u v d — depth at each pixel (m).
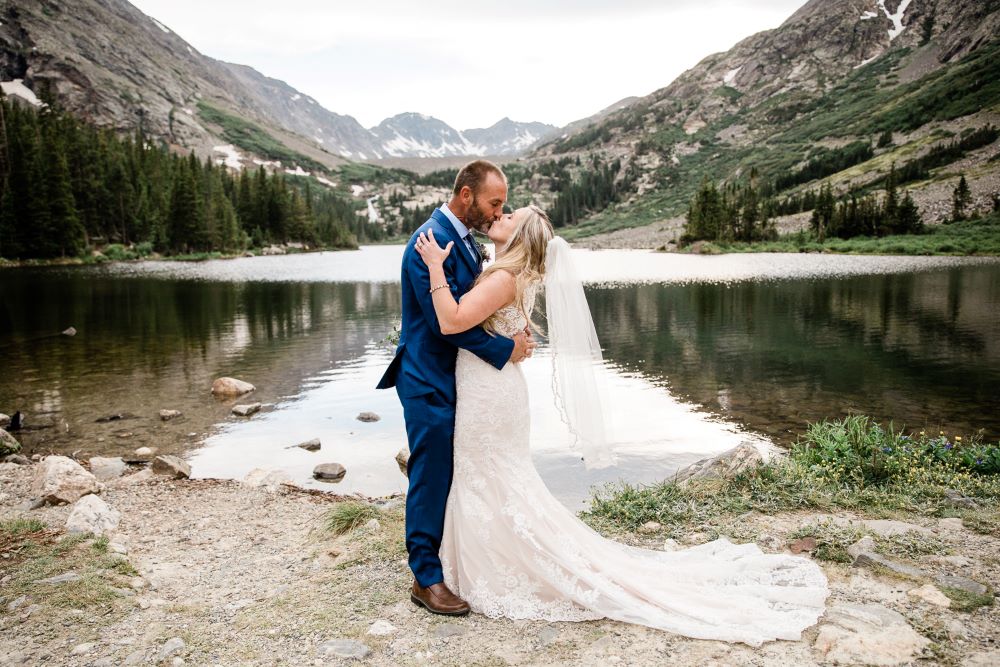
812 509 4.75
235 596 3.78
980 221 85.44
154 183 103.81
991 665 2.60
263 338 20.38
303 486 7.55
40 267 63.84
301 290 39.31
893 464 5.59
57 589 3.70
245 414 11.18
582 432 3.71
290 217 125.38
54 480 6.62
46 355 17.20
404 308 3.42
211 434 9.97
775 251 89.62
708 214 102.00
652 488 5.39
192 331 21.78
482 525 3.27
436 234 3.23
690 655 2.77
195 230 94.06
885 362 15.21
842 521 4.46
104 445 9.43
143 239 92.38
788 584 3.37
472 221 3.34
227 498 6.62
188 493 6.84
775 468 5.55
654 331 20.89
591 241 156.50
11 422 10.52
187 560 4.64
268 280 48.22
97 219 88.06
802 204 127.31
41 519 5.67
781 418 10.41
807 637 2.91
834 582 3.48
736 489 5.14
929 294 30.61
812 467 5.71
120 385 13.58
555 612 3.16
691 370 14.57
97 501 5.80
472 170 3.23
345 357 17.06
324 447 9.26
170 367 15.61
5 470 7.64
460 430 3.28
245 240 108.75
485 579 3.27
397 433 9.96
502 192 3.28
